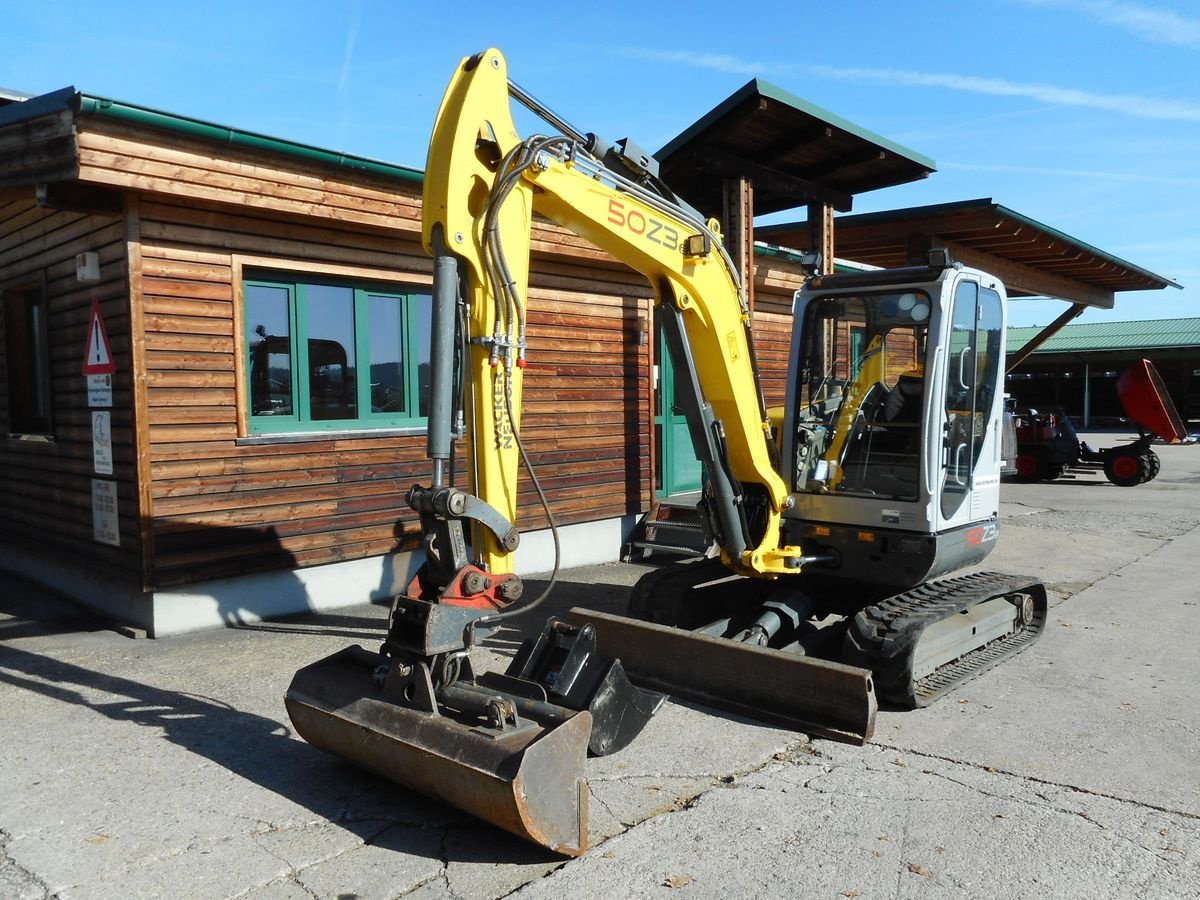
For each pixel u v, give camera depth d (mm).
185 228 6320
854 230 12234
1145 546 10461
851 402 5957
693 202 10188
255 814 3787
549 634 4379
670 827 3721
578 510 9086
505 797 3277
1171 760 4445
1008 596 6641
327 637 6422
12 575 8359
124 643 6215
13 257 7859
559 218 4602
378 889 3232
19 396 8227
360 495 7379
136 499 6285
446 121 3943
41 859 3396
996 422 6340
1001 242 12742
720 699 5117
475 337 3961
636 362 9633
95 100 5434
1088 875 3352
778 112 7941
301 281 7086
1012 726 4910
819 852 3514
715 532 5809
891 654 5047
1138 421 16734
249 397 6824
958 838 3629
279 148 6355
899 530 5590
